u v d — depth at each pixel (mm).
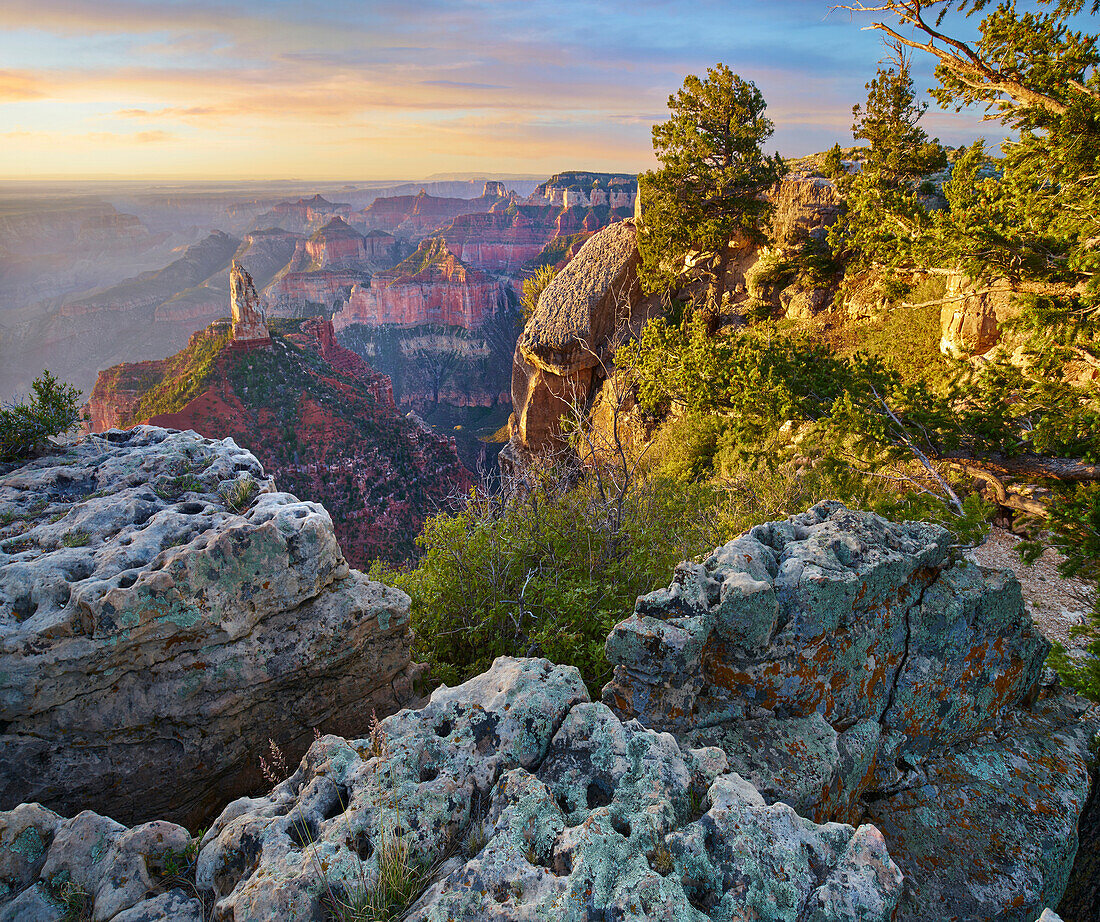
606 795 3254
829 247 23266
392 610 6355
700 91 24703
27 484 6777
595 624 7637
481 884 2615
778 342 14992
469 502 10094
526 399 29891
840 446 11641
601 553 8953
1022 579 10000
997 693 5332
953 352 14469
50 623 4773
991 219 10203
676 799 3188
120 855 3035
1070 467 9133
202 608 5199
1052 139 9742
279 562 5590
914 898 4004
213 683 5410
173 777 5441
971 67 10602
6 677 4645
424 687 7285
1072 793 4758
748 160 24922
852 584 4555
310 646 5840
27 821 3258
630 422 22484
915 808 4625
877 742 4637
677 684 4406
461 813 3156
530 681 3926
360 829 2977
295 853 2830
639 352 20297
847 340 20688
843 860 2857
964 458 10227
